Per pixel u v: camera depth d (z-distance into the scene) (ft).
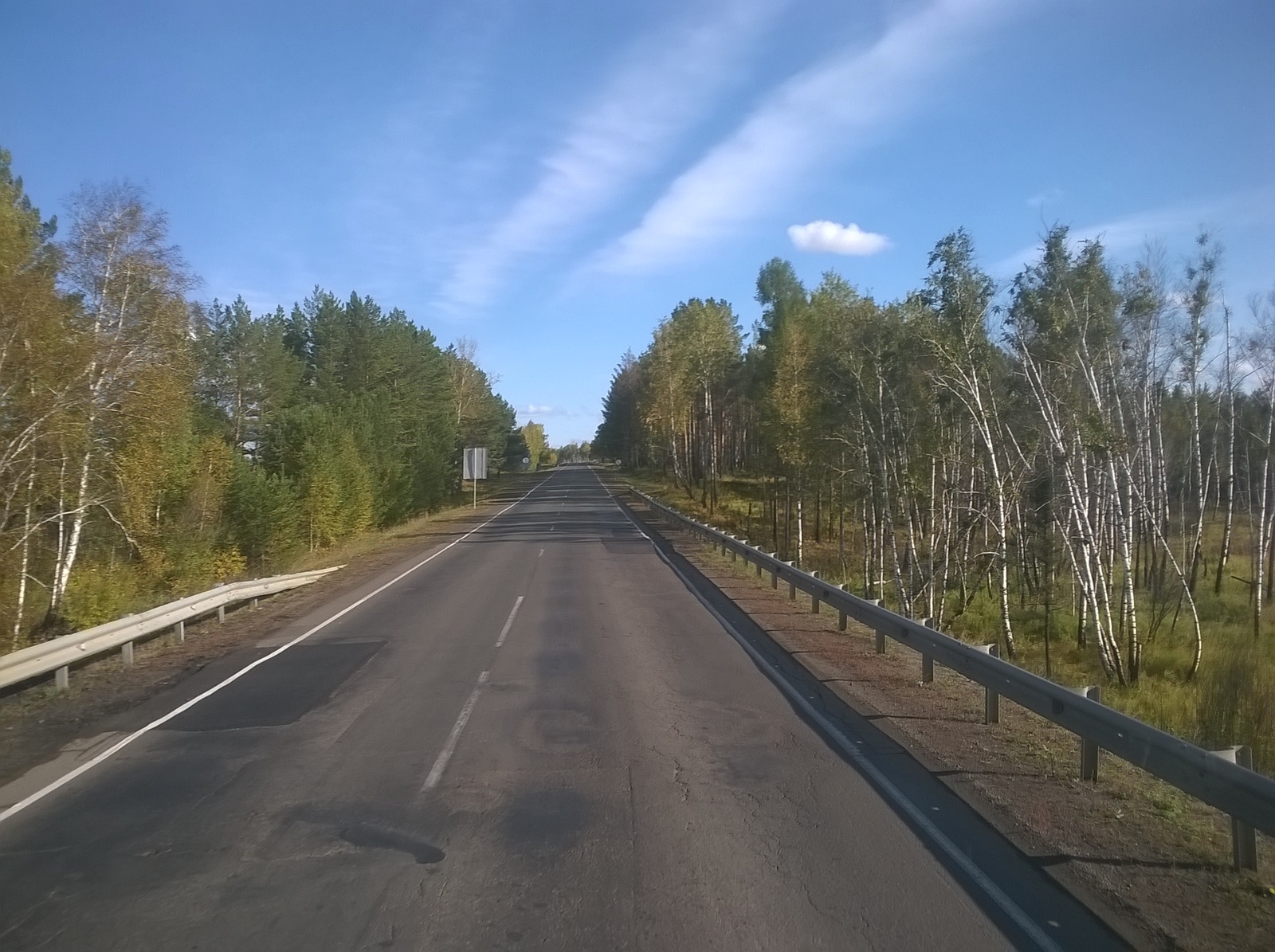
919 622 36.19
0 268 51.37
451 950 14.32
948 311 75.20
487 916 15.47
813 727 28.22
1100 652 62.90
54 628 55.11
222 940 14.78
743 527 159.33
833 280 109.09
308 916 15.58
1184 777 18.78
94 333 59.67
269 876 17.31
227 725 29.55
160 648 45.96
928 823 19.88
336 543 111.96
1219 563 103.09
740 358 212.64
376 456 148.87
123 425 64.13
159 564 70.59
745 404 200.34
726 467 288.71
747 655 40.11
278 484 93.71
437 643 43.60
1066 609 84.53
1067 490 78.02
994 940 14.57
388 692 33.45
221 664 40.63
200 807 21.54
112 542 70.54
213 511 81.41
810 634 46.11
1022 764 24.48
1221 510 163.12
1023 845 18.62
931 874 17.15
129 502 65.46
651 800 21.38
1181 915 15.51
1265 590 95.35
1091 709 22.48
